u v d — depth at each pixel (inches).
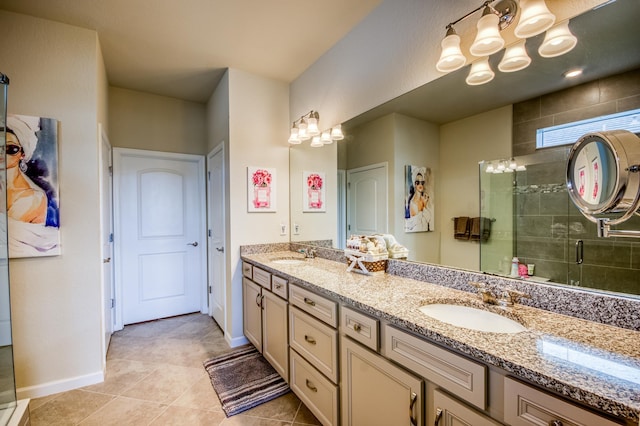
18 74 74.0
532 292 45.8
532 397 28.5
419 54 63.7
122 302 122.6
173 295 135.3
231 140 104.6
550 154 43.8
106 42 88.4
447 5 57.4
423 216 64.1
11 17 73.6
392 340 44.6
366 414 50.2
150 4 72.3
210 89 124.4
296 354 72.0
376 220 77.5
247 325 103.2
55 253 77.4
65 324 79.0
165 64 102.3
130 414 69.8
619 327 37.1
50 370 77.2
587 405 25.1
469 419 33.9
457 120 57.1
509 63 48.2
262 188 110.6
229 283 106.6
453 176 58.1
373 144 77.5
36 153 74.9
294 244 114.1
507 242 49.6
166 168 133.3
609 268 38.1
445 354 36.6
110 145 118.3
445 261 60.1
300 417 69.0
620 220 35.8
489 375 32.3
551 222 43.8
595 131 39.1
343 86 87.7
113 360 95.2
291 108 116.0
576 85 41.3
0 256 60.7
